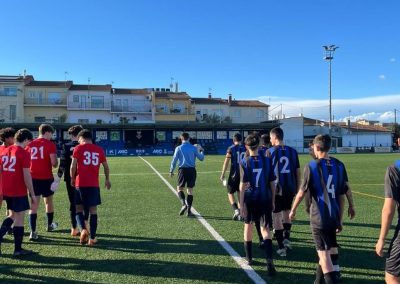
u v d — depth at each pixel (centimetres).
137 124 5403
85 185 690
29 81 6341
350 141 6969
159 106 6725
